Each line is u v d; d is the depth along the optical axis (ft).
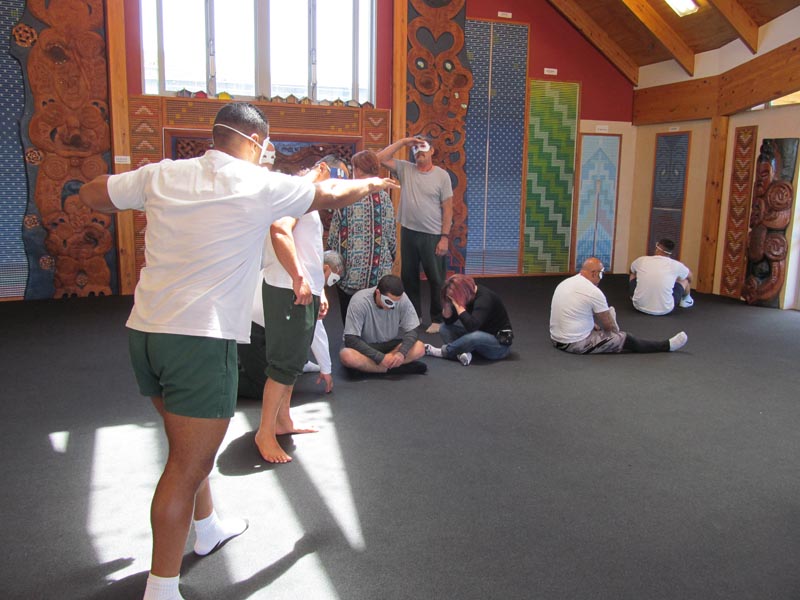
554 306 15.65
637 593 6.25
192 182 5.56
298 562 6.68
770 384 13.23
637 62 27.37
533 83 26.50
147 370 5.59
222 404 5.47
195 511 6.62
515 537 7.23
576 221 28.12
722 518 7.76
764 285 21.86
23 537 7.07
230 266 5.46
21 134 20.44
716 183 24.16
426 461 9.23
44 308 19.89
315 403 11.62
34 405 11.35
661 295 20.22
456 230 26.53
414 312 13.47
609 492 8.38
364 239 13.61
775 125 21.86
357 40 24.66
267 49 23.65
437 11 24.71
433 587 6.29
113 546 6.93
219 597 6.09
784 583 6.47
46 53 20.31
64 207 21.22
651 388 12.84
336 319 18.80
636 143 28.32
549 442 10.02
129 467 8.89
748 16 21.71
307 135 23.57
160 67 22.45
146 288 5.48
